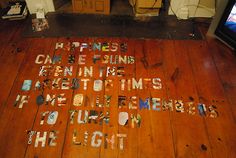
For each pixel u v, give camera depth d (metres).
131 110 1.58
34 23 2.30
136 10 2.35
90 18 2.35
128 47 2.04
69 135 1.45
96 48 2.03
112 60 1.93
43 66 1.87
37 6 2.37
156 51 2.01
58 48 2.03
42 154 1.37
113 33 2.18
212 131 1.48
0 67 1.86
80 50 2.01
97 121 1.52
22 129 1.48
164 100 1.65
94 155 1.36
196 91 1.71
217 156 1.37
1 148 1.39
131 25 2.28
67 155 1.36
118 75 1.81
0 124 1.50
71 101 1.63
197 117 1.55
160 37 2.15
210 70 1.86
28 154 1.37
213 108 1.61
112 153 1.37
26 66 1.87
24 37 2.14
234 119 1.55
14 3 2.44
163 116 1.55
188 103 1.63
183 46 2.07
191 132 1.48
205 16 2.40
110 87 1.72
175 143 1.42
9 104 1.61
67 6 2.49
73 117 1.54
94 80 1.77
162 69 1.86
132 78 1.79
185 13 2.34
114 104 1.62
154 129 1.49
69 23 2.29
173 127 1.50
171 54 1.99
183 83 1.76
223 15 1.93
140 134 1.46
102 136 1.45
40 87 1.72
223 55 1.99
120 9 2.48
